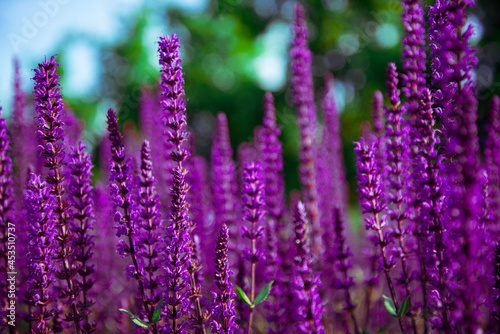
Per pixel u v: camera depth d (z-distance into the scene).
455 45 2.99
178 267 3.55
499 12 20.33
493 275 3.14
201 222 5.65
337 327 5.54
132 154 8.34
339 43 29.00
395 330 5.23
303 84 6.40
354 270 6.86
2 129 3.94
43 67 3.74
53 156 3.80
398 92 4.14
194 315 3.88
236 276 4.61
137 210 3.77
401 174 4.03
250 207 3.99
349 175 20.14
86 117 24.02
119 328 5.16
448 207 3.02
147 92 9.35
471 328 2.63
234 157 15.23
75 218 3.89
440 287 3.38
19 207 5.33
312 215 6.04
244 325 4.42
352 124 27.42
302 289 3.51
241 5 30.86
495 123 3.56
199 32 30.44
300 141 6.29
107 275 6.46
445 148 3.37
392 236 3.91
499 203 3.57
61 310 4.08
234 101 28.72
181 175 3.66
